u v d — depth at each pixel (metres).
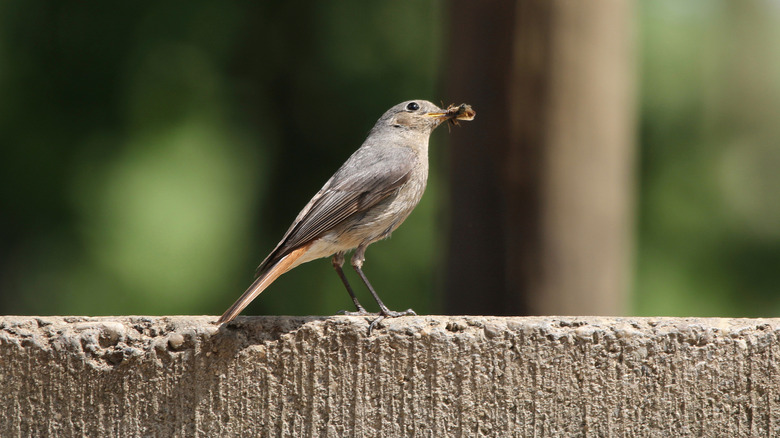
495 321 6.25
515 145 10.45
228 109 20.80
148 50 20.16
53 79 19.77
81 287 19.30
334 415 6.34
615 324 6.15
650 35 19.20
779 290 20.00
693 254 20.00
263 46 21.59
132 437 6.43
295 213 21.56
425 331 6.28
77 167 19.61
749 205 20.25
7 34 19.59
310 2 21.42
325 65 21.44
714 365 6.03
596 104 10.42
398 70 20.92
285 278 20.91
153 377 6.45
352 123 21.19
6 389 6.50
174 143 19.80
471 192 10.65
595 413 6.11
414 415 6.26
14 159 19.58
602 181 10.52
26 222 19.91
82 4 19.94
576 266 10.45
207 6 20.69
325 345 6.38
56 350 6.48
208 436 6.40
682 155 19.89
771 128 20.02
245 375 6.41
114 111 19.84
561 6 10.24
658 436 6.06
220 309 19.89
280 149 21.67
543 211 10.43
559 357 6.14
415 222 20.17
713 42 19.61
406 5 21.08
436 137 19.94
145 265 19.25
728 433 6.01
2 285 20.17
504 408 6.19
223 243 20.00
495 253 10.56
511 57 10.38
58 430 6.47
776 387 5.96
